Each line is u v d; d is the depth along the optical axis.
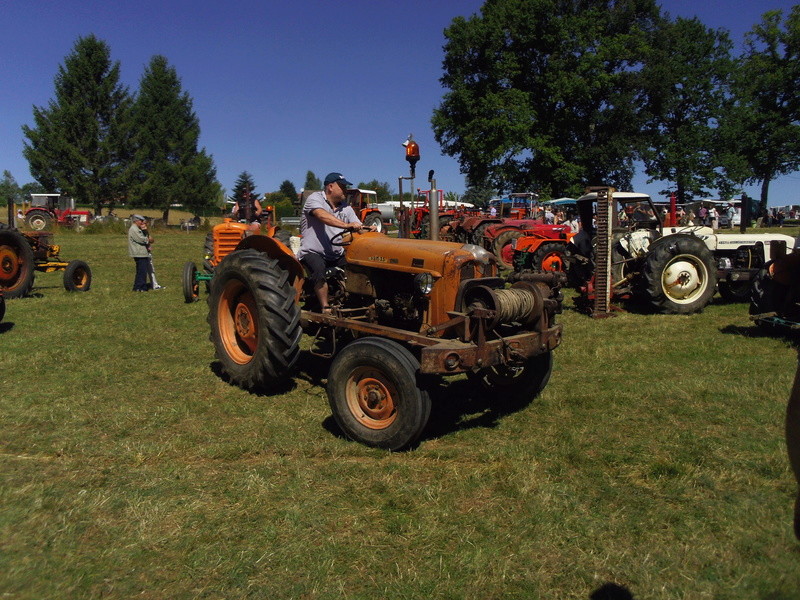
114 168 43.66
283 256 4.89
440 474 3.28
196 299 9.46
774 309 6.48
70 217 33.59
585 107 34.94
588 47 33.84
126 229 32.81
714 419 4.05
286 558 2.50
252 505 2.91
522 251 12.05
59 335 6.70
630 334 6.88
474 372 4.75
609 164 34.22
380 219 25.97
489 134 33.62
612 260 8.65
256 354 4.60
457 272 3.84
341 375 3.79
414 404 3.49
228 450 3.55
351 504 2.94
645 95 35.41
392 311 4.26
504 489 3.08
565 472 3.30
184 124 52.34
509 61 33.25
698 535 2.66
